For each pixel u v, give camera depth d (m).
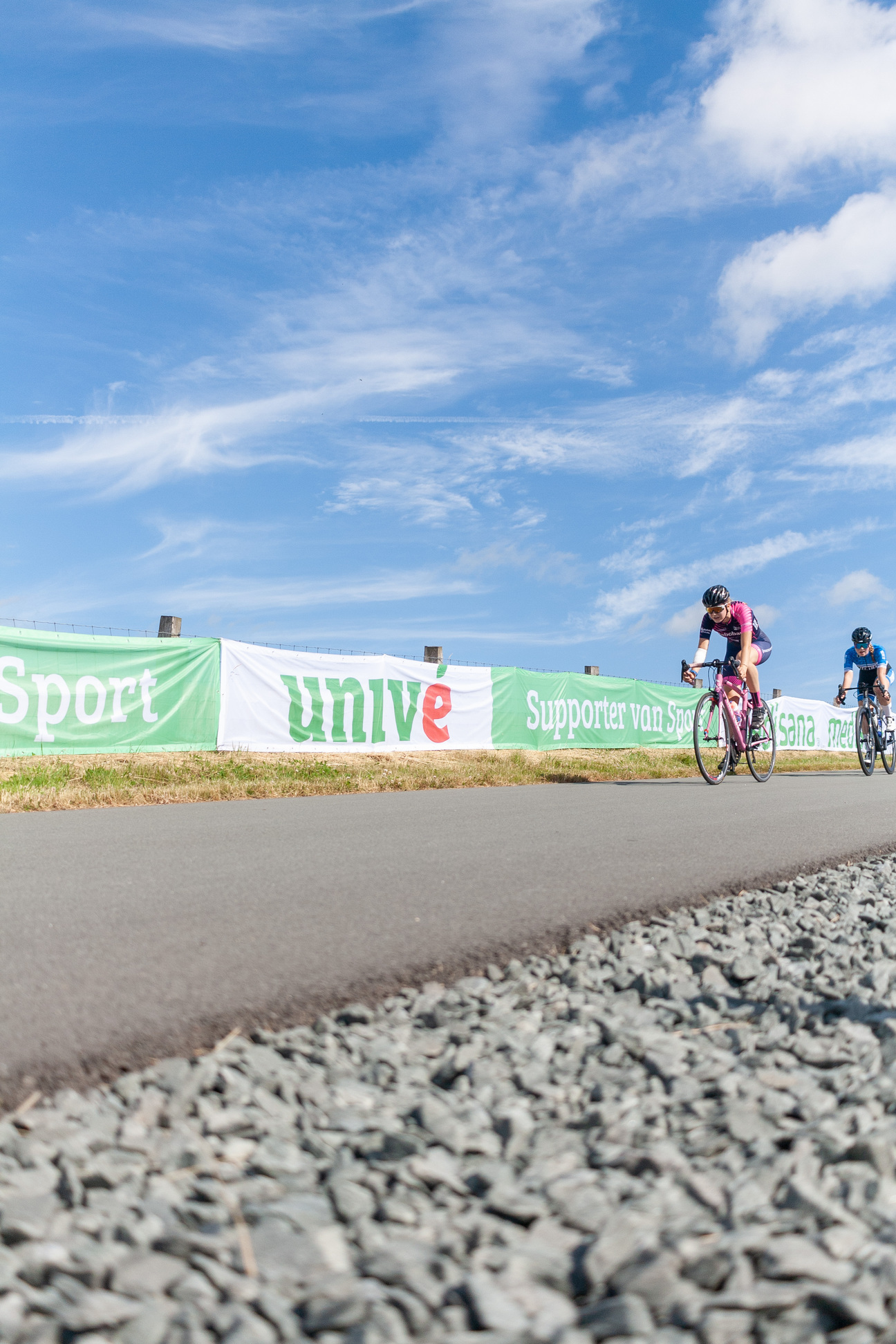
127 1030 1.89
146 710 10.12
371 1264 1.12
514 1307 1.05
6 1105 1.56
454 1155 1.45
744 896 3.53
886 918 3.23
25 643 9.06
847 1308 1.04
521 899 3.21
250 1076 1.71
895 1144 1.46
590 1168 1.42
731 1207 1.27
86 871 3.57
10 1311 1.01
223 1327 1.01
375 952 2.52
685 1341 1.01
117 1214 1.23
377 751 12.69
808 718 23.62
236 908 2.95
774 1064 1.83
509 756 14.02
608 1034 1.97
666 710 19.02
